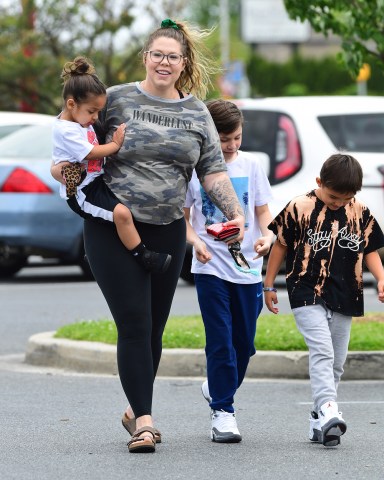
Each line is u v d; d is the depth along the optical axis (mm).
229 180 12562
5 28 46875
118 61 48844
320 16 21188
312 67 95500
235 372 13086
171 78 12211
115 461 11930
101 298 26172
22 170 27047
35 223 27078
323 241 12812
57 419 14250
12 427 13750
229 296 13180
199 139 12359
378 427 13758
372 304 24344
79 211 12234
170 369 17359
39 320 22953
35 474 11391
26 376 17484
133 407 12289
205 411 14859
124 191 12117
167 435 13344
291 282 12875
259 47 126375
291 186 25656
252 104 26547
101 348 17750
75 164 12125
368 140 25922
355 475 11359
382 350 17328
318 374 12586
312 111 25984
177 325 19141
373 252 13055
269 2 111938
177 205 12281
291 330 18281
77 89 12008
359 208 12977
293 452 12375
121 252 12195
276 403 15344
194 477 11234
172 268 12484
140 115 12188
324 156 25656
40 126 28109
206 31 12820
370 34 21062
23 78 46969
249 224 13414
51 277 30859
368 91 94125
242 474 11375
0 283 29422
